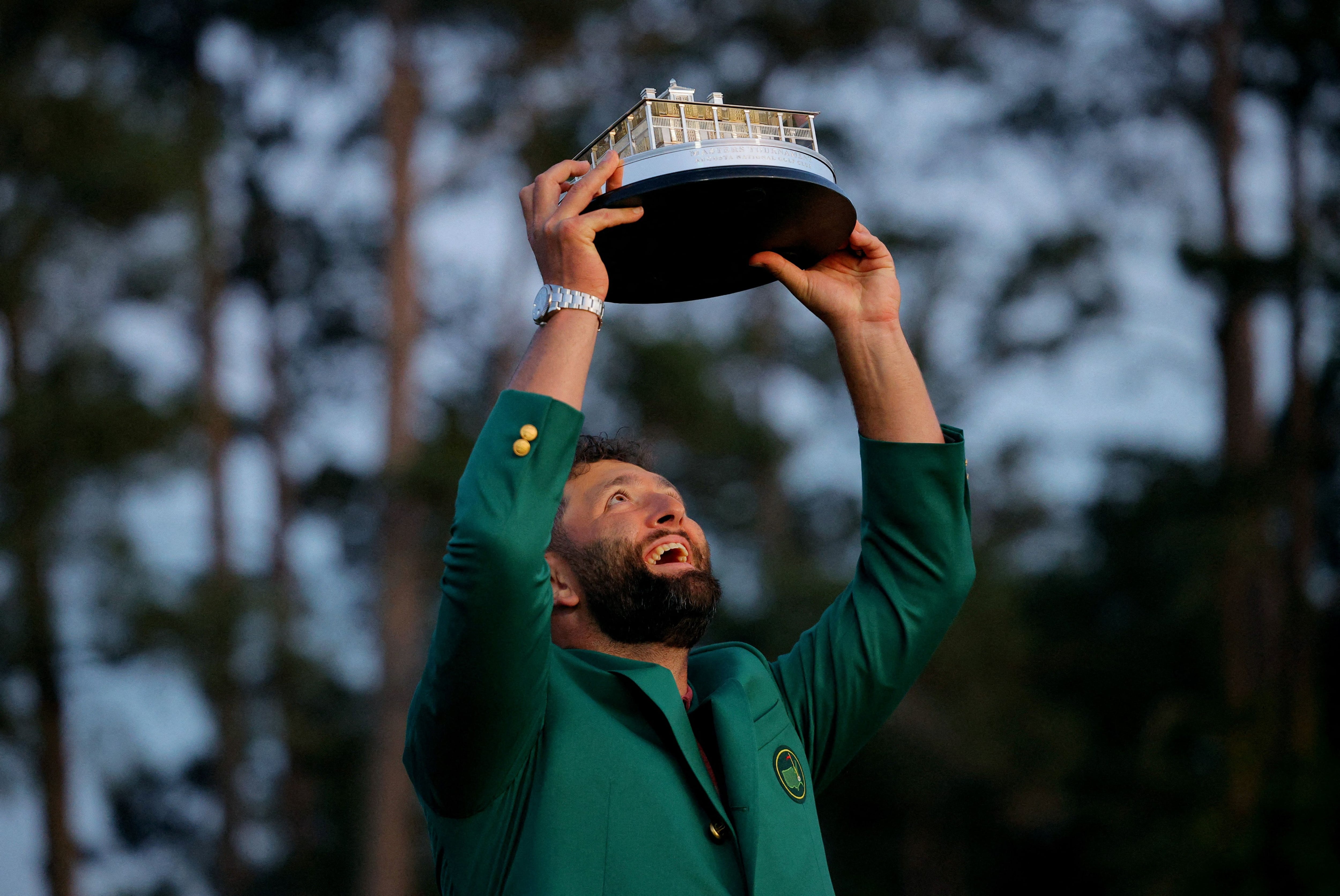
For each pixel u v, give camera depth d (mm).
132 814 21672
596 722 2314
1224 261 17156
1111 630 24812
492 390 20625
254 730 19781
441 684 2150
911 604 2750
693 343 17078
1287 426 19609
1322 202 18906
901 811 24781
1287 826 16438
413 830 18344
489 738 2162
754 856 2240
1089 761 23062
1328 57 18219
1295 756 17266
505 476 2174
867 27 19672
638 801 2234
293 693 19516
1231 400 18844
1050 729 22297
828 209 2482
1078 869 23500
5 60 15445
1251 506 17641
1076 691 24438
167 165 15578
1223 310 18328
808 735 2697
